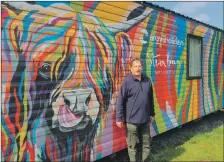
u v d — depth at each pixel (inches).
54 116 163.0
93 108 187.3
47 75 158.9
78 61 176.1
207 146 261.9
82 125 179.9
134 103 192.9
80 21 177.0
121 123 194.1
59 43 164.6
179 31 286.4
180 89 289.7
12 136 144.3
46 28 157.8
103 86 194.5
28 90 150.0
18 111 146.2
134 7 220.2
